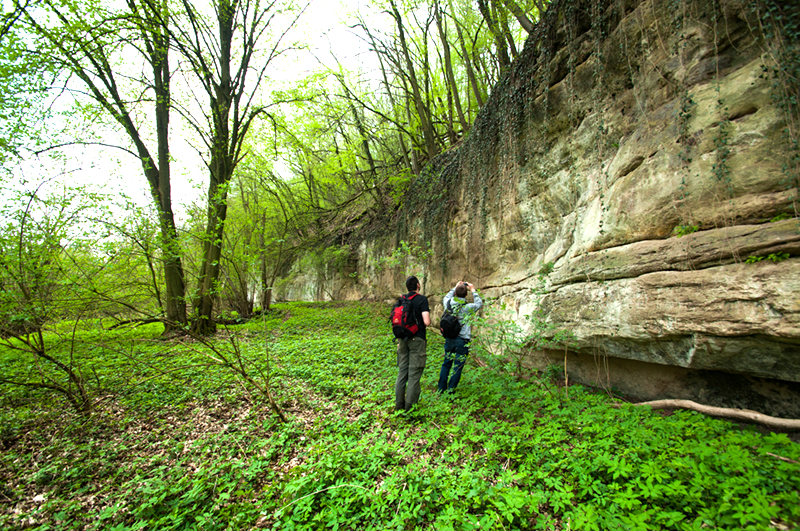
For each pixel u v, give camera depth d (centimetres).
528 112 643
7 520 268
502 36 866
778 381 307
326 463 292
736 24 321
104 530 261
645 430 296
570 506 234
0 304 446
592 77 495
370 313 1376
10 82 640
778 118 289
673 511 197
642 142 402
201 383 569
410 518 240
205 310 1065
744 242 295
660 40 387
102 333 590
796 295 263
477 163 861
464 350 478
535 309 565
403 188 1493
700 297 320
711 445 262
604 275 423
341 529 239
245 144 1270
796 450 240
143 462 347
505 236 729
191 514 268
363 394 501
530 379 517
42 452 366
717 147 320
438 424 385
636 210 393
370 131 1653
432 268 1169
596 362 464
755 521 179
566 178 551
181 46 954
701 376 357
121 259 715
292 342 901
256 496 292
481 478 258
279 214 1758
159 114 1041
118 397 512
